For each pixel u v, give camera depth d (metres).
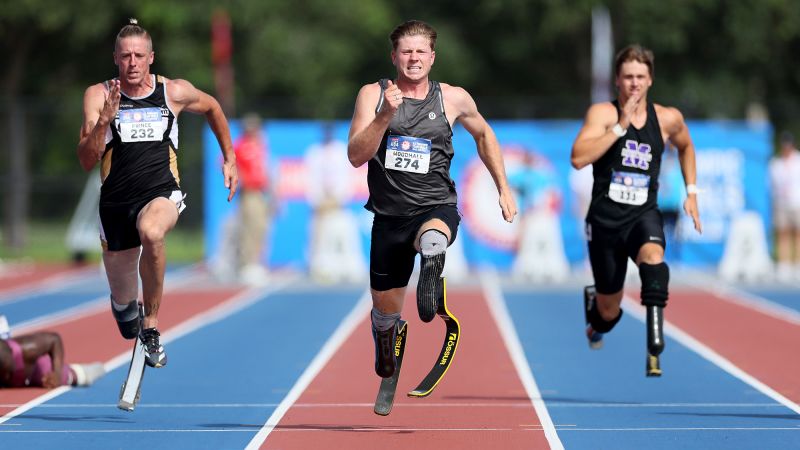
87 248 80.94
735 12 119.00
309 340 44.31
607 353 40.59
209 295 62.31
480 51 128.88
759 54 121.00
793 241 76.19
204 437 25.92
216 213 75.44
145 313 25.31
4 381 33.12
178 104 26.02
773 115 124.00
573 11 118.38
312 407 30.03
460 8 129.88
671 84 121.50
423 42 23.91
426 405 30.14
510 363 38.22
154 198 25.66
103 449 24.70
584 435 25.83
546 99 127.25
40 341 33.12
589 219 29.44
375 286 24.72
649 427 26.75
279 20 122.56
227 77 105.38
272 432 26.47
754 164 75.12
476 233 75.44
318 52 122.81
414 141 24.00
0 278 72.62
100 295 62.50
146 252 24.64
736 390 32.41
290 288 65.62
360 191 73.62
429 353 40.44
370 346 42.47
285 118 117.50
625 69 28.84
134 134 25.52
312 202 75.31
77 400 31.27
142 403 30.86
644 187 29.00
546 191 73.25
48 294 63.44
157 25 125.56
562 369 36.88
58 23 118.06
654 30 117.69
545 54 129.12
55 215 104.12
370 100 24.05
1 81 122.38
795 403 30.09
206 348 42.31
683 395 31.62
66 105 101.44
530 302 58.38
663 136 29.38
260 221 69.25
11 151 95.88
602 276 29.64
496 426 27.03
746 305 56.69
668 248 75.25
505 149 74.94
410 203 24.09
